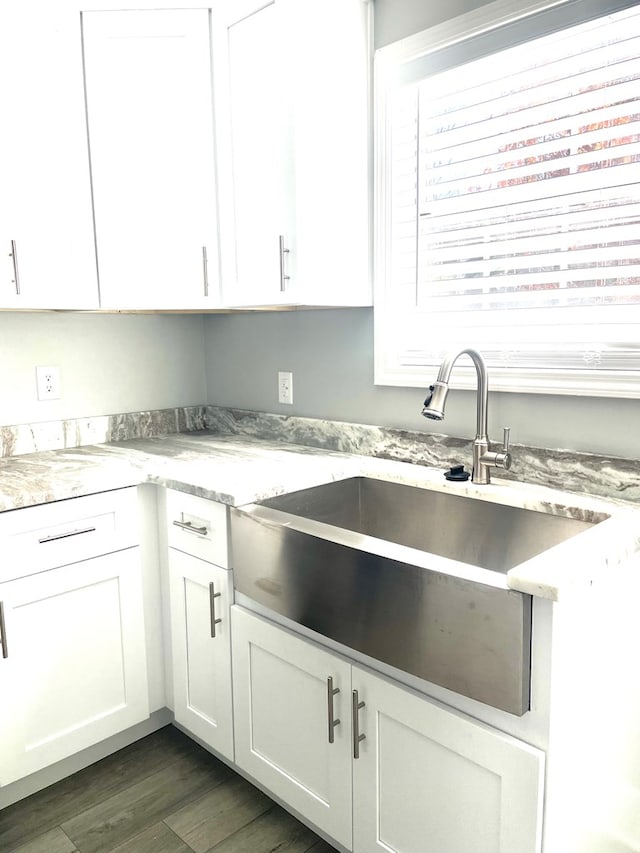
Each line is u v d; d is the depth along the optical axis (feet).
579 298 5.32
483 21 5.49
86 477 6.00
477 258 5.91
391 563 4.10
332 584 4.53
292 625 5.09
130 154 6.59
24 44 6.07
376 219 6.51
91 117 6.49
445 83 5.93
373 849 4.64
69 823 5.65
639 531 4.18
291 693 5.11
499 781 3.79
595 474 5.14
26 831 5.55
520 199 5.55
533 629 3.55
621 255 5.04
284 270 6.17
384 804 4.51
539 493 5.17
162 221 6.70
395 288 6.52
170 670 6.61
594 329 5.24
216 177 6.74
